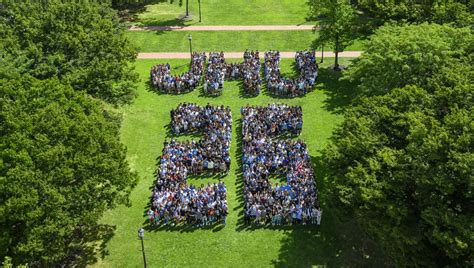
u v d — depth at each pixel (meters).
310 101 57.91
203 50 70.62
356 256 37.53
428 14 58.38
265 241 39.19
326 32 62.50
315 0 62.09
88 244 39.25
